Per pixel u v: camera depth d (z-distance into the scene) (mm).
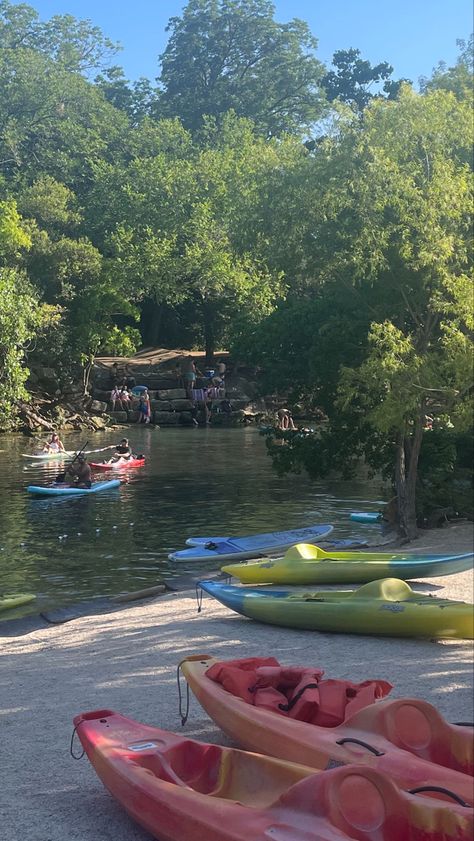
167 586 15547
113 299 58750
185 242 64438
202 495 27484
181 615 13078
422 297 19734
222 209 64188
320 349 21109
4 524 22344
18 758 6672
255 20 105688
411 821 4316
